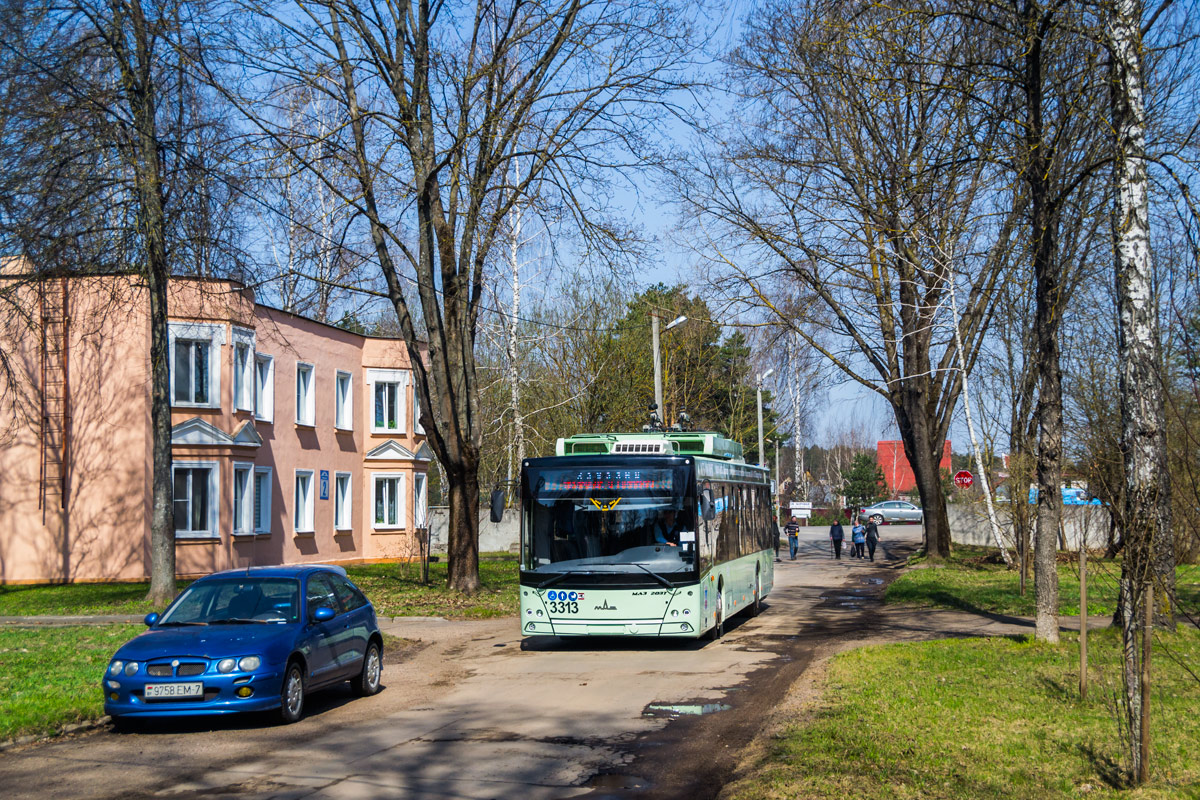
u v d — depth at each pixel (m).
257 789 7.98
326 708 11.89
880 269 26.89
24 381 29.30
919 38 13.64
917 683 11.48
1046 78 13.89
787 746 8.66
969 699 10.42
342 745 9.64
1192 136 11.74
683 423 33.31
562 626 15.73
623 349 45.91
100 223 20.33
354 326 47.75
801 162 25.17
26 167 19.58
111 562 29.03
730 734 9.64
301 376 36.22
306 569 12.51
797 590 28.77
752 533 21.58
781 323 27.45
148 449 29.17
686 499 15.85
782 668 13.79
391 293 24.55
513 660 15.63
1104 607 20.39
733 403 56.09
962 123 14.92
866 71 14.67
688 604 15.61
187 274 21.77
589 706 11.36
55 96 19.33
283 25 20.91
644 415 45.44
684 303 31.83
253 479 32.16
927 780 7.38
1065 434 23.58
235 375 31.53
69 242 19.92
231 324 30.83
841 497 80.75
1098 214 14.53
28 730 10.05
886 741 8.66
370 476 39.97
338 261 23.25
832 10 13.63
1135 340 12.65
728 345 54.53
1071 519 30.41
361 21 22.95
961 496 42.03
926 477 34.69
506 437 49.50
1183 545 14.85
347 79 23.22
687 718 10.50
